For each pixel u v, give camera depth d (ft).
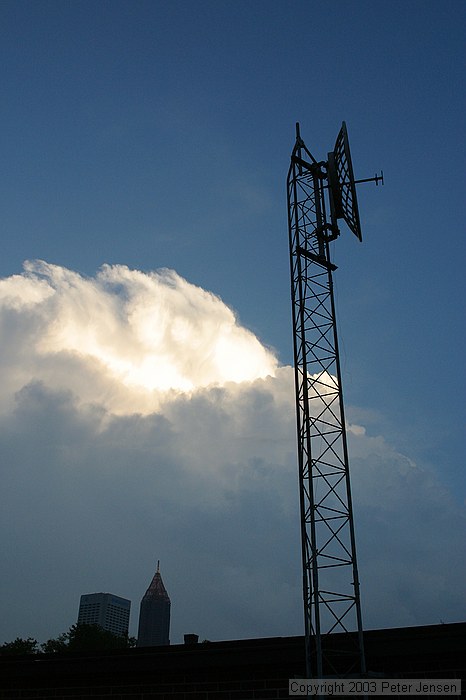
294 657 104.78
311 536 102.47
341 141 125.59
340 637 102.06
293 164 128.16
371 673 93.20
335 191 124.36
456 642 93.81
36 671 124.67
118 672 118.52
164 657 115.03
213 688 110.93
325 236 124.47
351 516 103.09
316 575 99.71
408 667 97.76
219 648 112.27
